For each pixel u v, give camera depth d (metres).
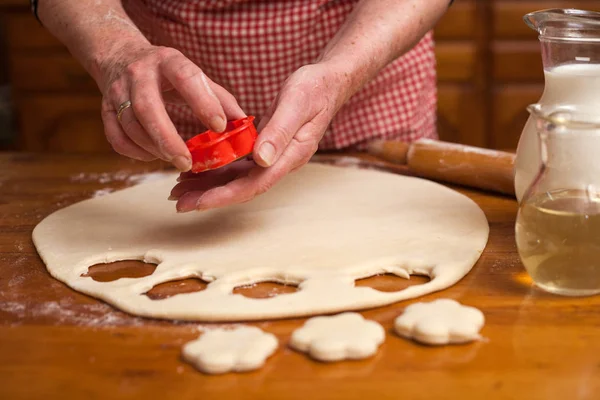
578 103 0.87
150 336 0.73
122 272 0.90
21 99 2.29
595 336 0.71
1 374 0.67
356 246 0.92
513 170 1.05
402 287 0.84
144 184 1.21
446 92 2.24
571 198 0.74
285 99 0.88
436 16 1.17
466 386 0.63
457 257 0.87
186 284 0.86
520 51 2.20
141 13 1.38
